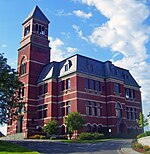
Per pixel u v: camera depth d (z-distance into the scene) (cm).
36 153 2189
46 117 5034
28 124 5097
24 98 5319
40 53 5675
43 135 4791
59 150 2572
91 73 5028
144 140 2798
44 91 5250
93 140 3938
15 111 3231
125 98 5659
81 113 4644
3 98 2992
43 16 5991
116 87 5312
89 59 5234
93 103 4931
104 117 5041
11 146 2606
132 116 5719
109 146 2989
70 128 4131
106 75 5281
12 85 3080
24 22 5991
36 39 5688
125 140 3944
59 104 5000
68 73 4922
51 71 5222
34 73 5475
